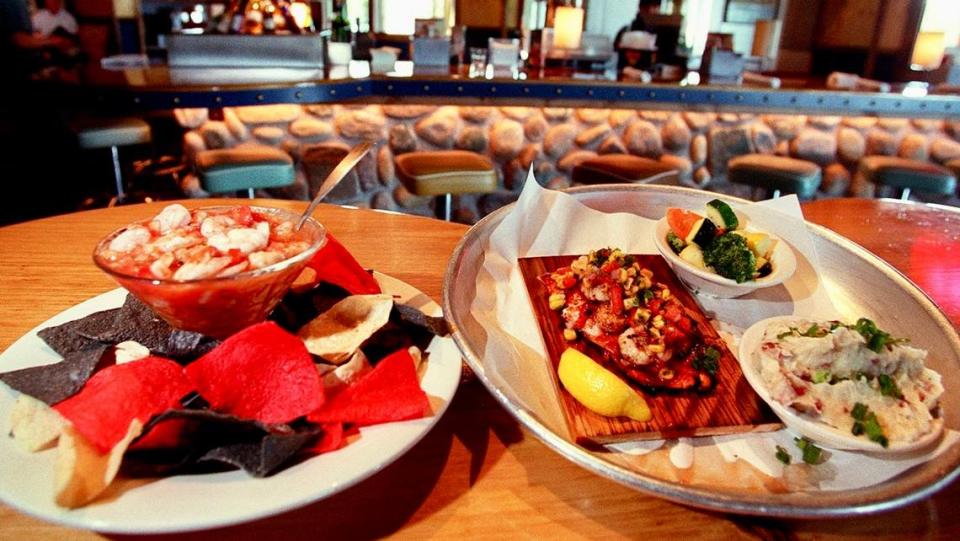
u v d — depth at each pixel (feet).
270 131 9.75
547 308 2.89
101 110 8.06
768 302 3.23
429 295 3.20
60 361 2.31
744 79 11.34
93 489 1.69
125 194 9.98
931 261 4.12
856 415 2.10
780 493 1.98
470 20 17.90
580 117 10.66
